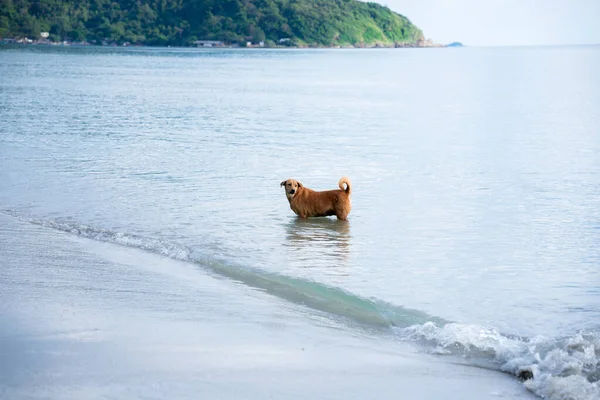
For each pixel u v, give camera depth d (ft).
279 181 52.80
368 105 131.64
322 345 22.61
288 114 110.11
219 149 68.85
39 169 55.57
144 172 55.26
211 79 229.66
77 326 23.11
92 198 45.68
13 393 17.97
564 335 24.26
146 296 27.04
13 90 154.81
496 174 56.59
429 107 127.85
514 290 29.25
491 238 37.50
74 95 144.56
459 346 22.97
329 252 34.65
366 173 56.80
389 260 33.42
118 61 393.70
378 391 19.17
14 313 24.18
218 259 32.99
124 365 20.02
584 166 60.49
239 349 21.79
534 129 90.89
